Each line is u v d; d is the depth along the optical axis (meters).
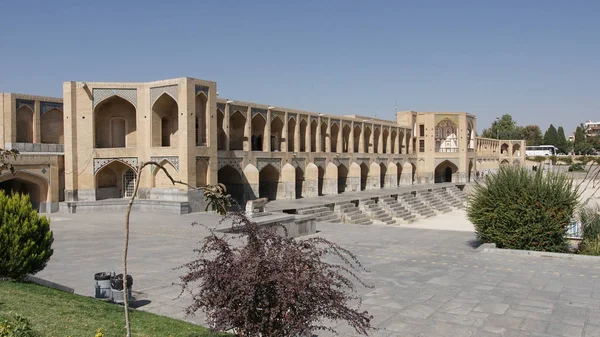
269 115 24.39
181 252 10.62
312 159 27.34
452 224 24.31
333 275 4.05
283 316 3.68
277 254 3.95
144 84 20.33
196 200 19.34
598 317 6.46
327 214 21.39
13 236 6.67
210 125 20.14
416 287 8.02
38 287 6.70
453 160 39.38
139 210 19.56
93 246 11.48
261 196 25.52
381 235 14.55
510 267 9.61
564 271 9.23
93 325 5.21
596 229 12.09
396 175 35.03
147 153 20.28
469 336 5.78
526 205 11.34
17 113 20.88
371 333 5.87
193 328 5.55
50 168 19.59
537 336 5.78
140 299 7.01
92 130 20.30
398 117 39.88
